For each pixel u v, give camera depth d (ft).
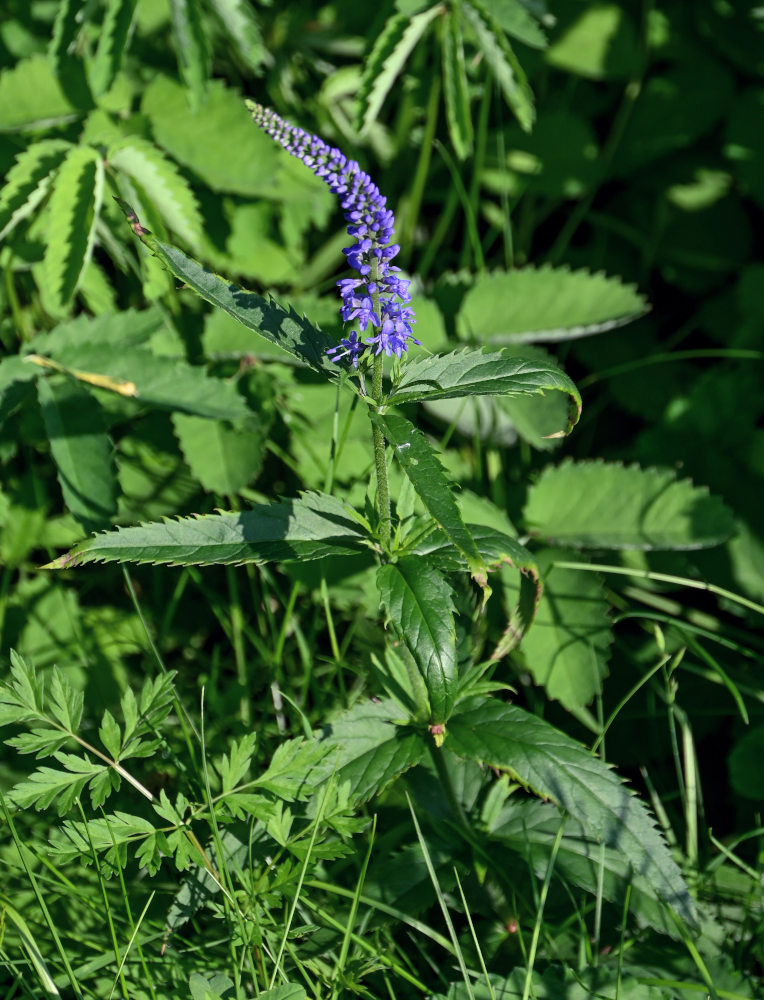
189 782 2.46
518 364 2.19
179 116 2.85
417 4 2.76
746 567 2.90
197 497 2.84
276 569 2.83
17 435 2.80
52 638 2.74
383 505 2.25
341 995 2.36
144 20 2.94
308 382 2.85
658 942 2.45
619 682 2.83
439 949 2.46
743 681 2.81
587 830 2.47
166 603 2.84
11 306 2.88
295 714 2.65
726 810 2.73
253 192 2.86
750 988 2.40
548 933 2.45
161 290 2.77
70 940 2.42
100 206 2.71
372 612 2.70
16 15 2.91
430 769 2.51
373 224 2.10
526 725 2.32
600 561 2.89
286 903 2.38
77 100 2.82
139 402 2.73
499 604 2.75
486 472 2.95
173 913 2.34
